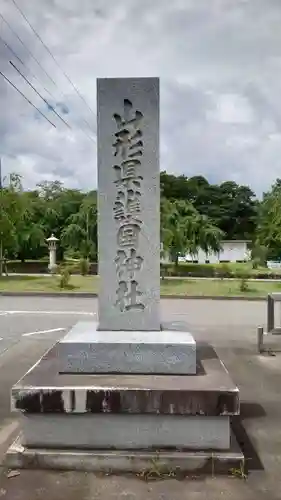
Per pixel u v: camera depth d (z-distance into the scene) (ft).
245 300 55.42
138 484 11.35
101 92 13.97
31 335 31.76
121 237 14.16
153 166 13.98
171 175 173.06
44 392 12.02
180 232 84.89
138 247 14.14
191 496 10.89
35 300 52.95
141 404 11.91
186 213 94.17
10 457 12.04
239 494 11.01
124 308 14.28
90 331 14.21
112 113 13.98
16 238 90.53
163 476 11.64
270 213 94.63
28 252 106.93
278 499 10.83
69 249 115.24
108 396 11.95
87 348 13.24
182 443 12.11
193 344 13.15
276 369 23.16
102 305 14.32
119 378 12.82
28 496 10.85
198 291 62.44
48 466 11.97
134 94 13.93
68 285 66.74
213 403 11.86
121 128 13.98
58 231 127.34
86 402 11.97
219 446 12.09
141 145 13.97
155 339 13.43
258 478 11.76
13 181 82.64
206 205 176.35
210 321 38.75
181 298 56.85
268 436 14.55
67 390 12.00
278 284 75.46
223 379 12.76
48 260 114.73
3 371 22.62
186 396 11.90
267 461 12.76
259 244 113.60
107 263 14.24
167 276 91.30
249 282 79.61
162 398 11.91
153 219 14.10
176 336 13.76
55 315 40.88
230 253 156.15
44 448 12.22
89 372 13.21
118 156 14.02
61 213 130.62
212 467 11.83
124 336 13.69
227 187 183.62
